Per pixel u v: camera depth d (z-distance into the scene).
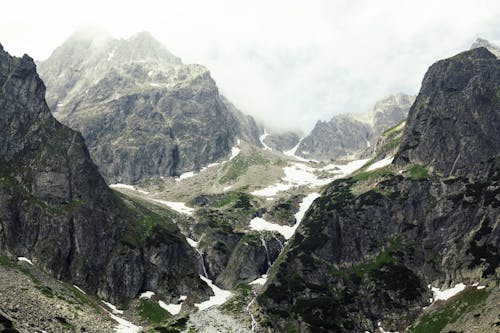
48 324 133.38
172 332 169.00
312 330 177.62
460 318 163.75
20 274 165.62
